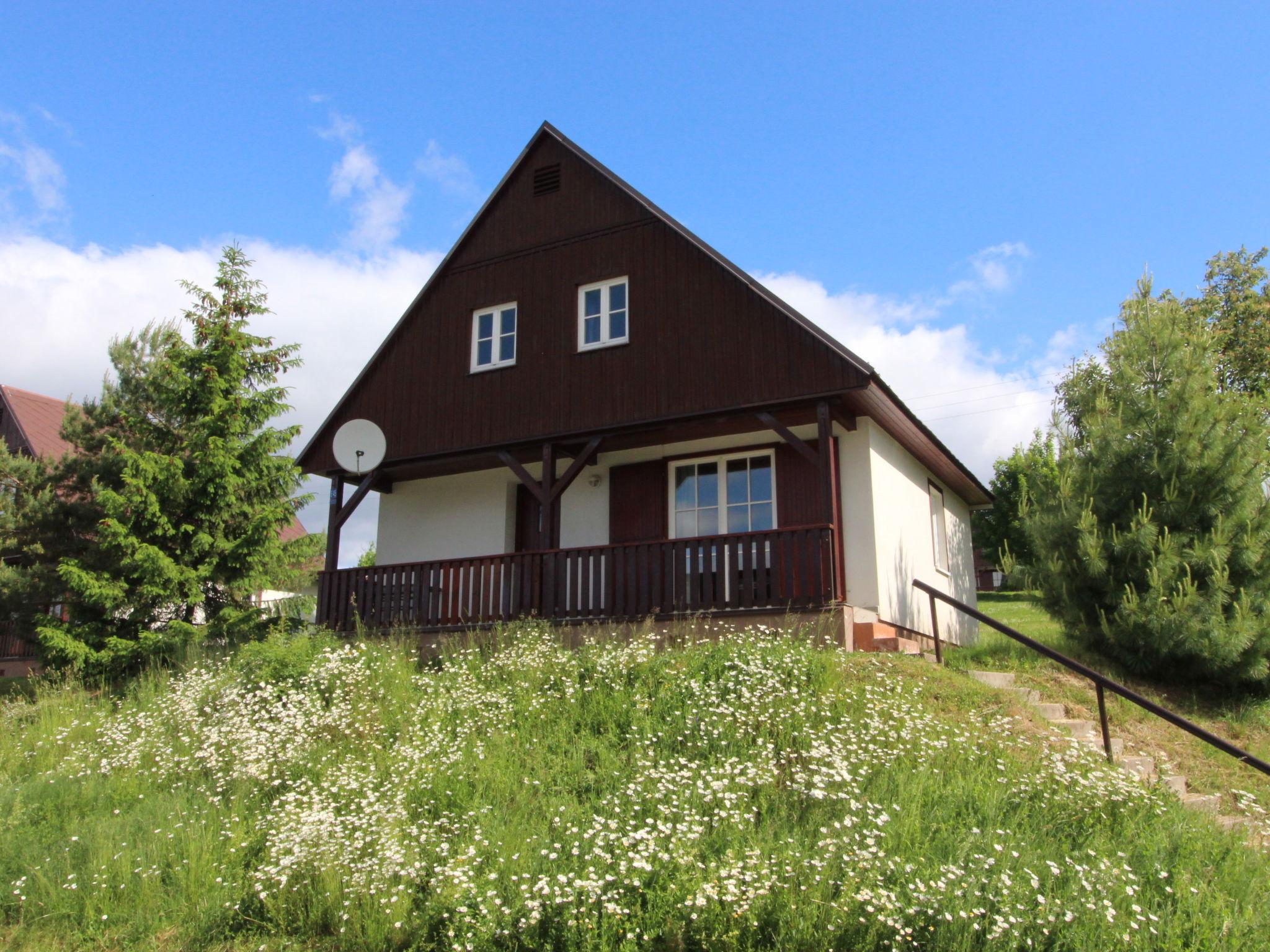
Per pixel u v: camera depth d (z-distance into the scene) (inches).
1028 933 216.2
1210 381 477.1
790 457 537.3
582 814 282.7
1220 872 255.0
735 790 286.8
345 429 584.1
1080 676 444.8
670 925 225.8
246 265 650.8
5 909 275.6
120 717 432.1
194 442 591.2
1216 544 438.0
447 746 342.3
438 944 234.2
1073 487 483.8
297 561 631.8
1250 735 401.1
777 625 451.8
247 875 278.2
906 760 304.8
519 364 577.0
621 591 494.0
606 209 577.0
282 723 386.3
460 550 626.8
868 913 221.3
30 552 734.5
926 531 612.1
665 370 524.1
